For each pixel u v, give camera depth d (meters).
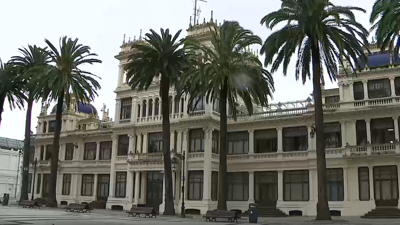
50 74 49.78
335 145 48.72
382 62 48.12
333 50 37.16
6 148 83.75
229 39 40.69
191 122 53.19
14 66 56.41
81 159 69.12
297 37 36.47
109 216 38.91
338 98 54.97
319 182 34.88
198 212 50.44
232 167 55.03
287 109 52.72
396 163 43.91
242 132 55.88
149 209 40.22
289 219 40.84
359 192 45.88
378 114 46.19
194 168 52.25
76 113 75.81
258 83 40.47
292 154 51.22
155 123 57.06
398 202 43.16
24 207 50.88
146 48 42.22
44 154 75.00
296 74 39.59
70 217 34.31
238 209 53.28
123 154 60.66
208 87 41.16
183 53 42.59
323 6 34.72
